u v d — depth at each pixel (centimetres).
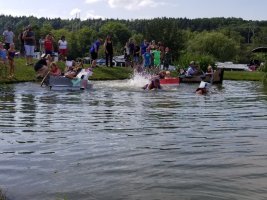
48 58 2709
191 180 691
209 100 1941
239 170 748
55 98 1898
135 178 704
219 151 891
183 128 1166
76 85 2344
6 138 1020
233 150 900
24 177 712
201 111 1533
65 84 2333
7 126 1178
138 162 802
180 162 802
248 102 1875
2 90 2180
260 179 696
